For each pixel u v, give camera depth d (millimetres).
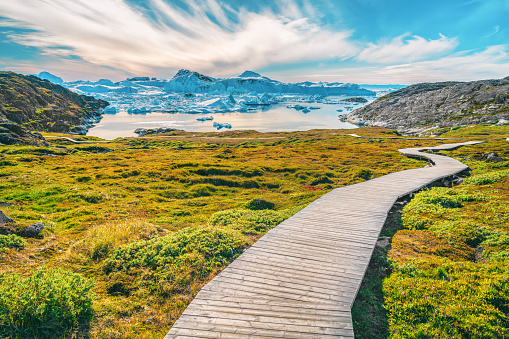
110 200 25125
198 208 24328
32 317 8078
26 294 8453
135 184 32469
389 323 9328
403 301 10109
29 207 21406
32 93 188250
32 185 28609
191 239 14930
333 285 10773
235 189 33062
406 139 93812
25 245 13203
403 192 24891
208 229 16266
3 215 15258
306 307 9523
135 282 11469
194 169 39438
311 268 11984
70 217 19562
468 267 11906
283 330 8477
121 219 19641
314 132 136500
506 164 34406
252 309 9398
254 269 11914
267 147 82438
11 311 7930
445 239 15336
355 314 9898
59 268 11109
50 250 13336
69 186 28234
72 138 117625
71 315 8719
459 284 10562
